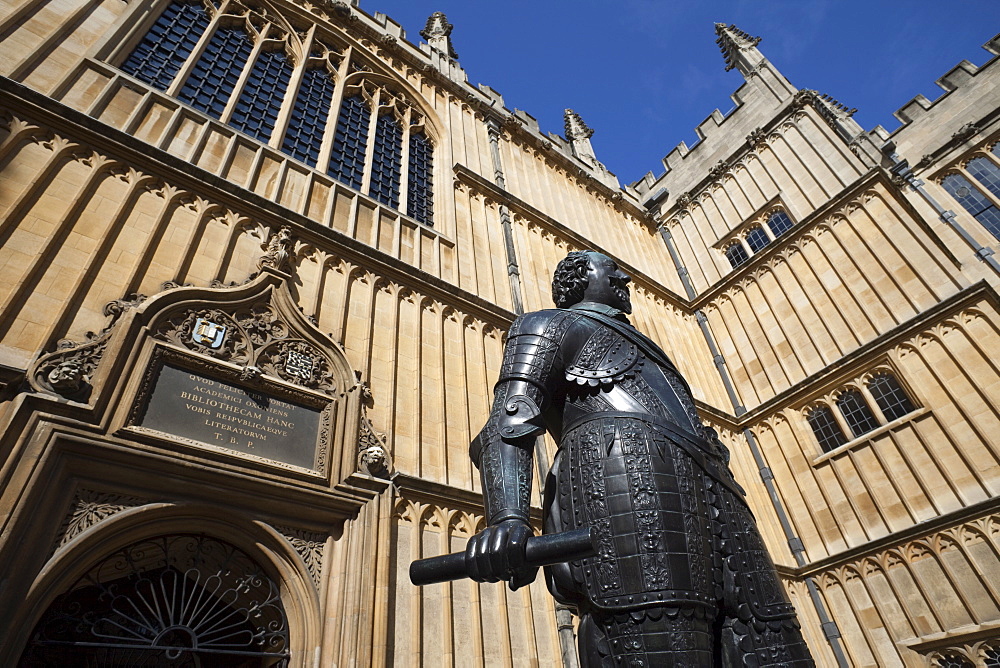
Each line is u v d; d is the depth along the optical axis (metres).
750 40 23.19
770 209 18.53
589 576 2.18
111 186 7.65
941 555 11.08
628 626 2.02
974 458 11.38
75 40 9.20
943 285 13.28
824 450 14.02
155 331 6.66
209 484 6.09
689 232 21.09
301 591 6.27
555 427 2.84
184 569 6.36
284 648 6.00
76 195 7.18
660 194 23.08
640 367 2.71
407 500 7.67
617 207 21.56
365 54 15.90
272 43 13.80
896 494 12.23
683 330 17.88
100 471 5.49
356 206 11.12
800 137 18.55
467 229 13.59
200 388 6.61
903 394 13.00
